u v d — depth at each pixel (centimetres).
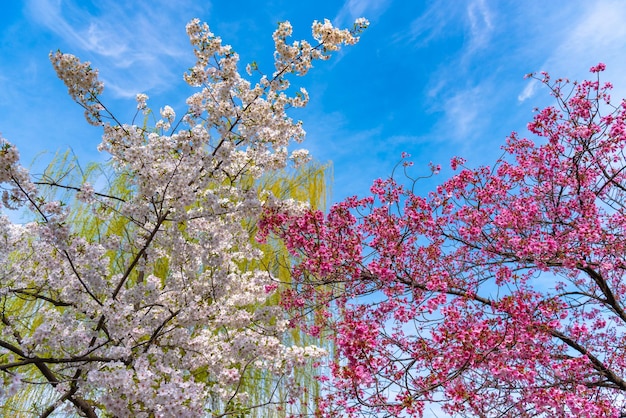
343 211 537
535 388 407
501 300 436
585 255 468
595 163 557
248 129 476
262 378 754
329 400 480
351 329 422
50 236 395
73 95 443
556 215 528
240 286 579
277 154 548
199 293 525
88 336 430
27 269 515
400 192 550
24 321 651
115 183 821
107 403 365
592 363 485
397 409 390
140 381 370
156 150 470
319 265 513
